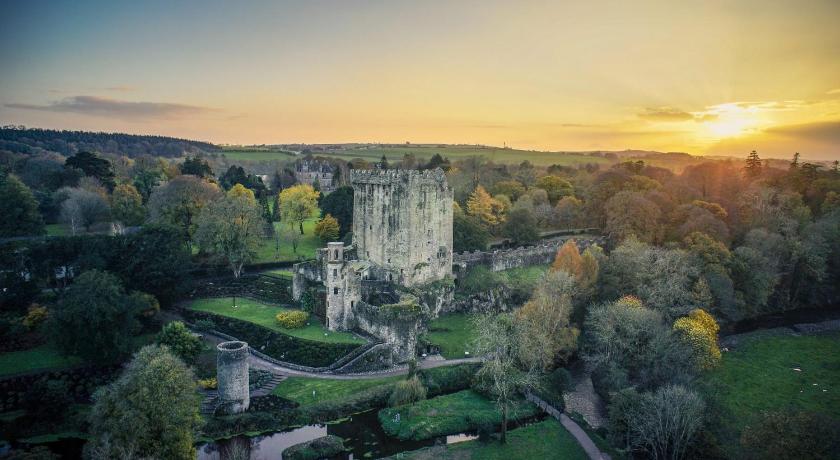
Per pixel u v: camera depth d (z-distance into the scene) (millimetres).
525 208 196750
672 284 131375
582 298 139875
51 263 133875
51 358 111688
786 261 163875
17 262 129250
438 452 92500
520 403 107938
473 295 150250
